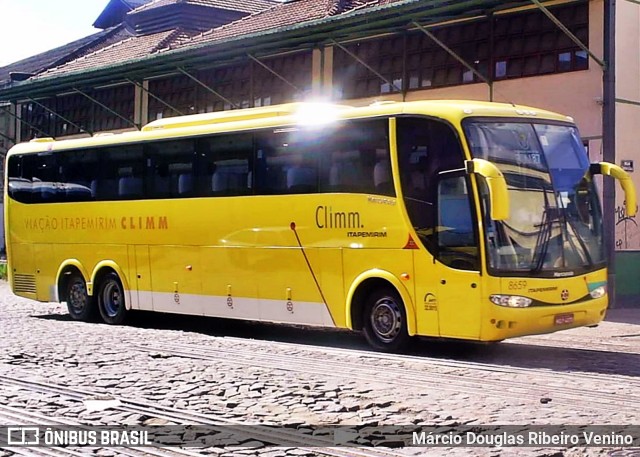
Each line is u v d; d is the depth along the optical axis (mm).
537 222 12977
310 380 11484
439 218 13125
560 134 13758
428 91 22562
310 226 14883
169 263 17438
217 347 14914
